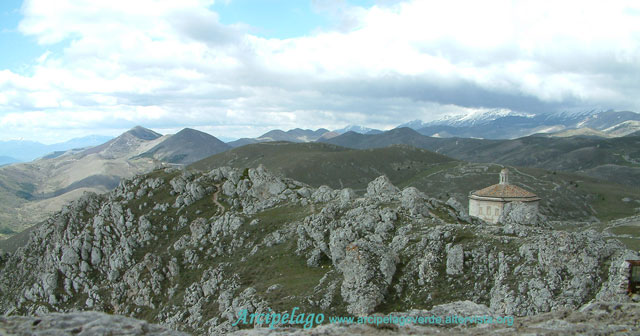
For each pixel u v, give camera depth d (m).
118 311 89.81
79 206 128.50
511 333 18.83
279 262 76.19
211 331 56.72
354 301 48.09
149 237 111.12
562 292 39.69
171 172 139.25
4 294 117.88
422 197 86.44
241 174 139.12
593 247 42.25
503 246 48.97
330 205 84.25
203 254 91.62
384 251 53.03
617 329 18.41
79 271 106.62
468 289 45.84
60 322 17.86
